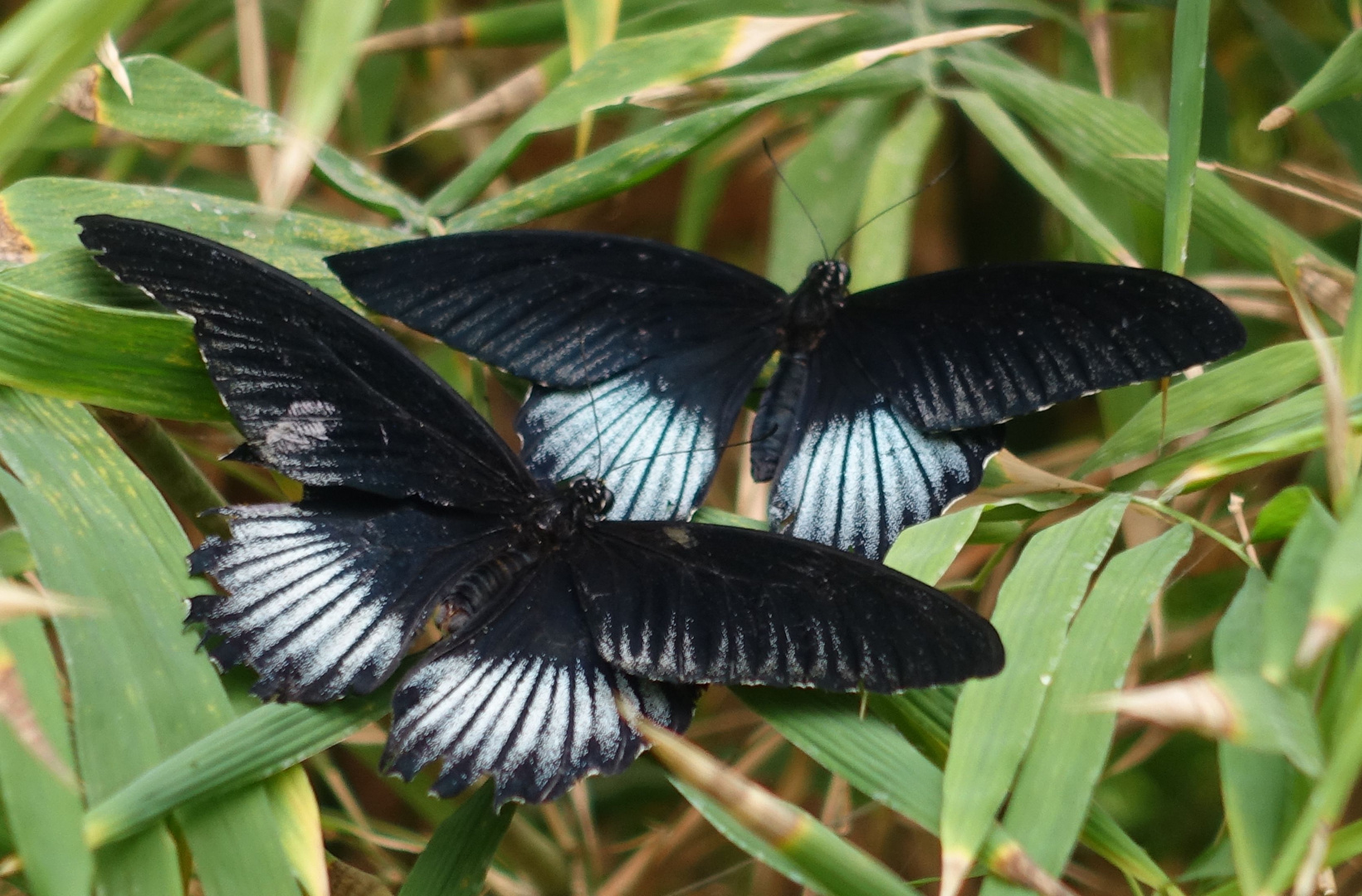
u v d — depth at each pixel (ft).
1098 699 1.96
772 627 2.00
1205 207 2.19
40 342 2.03
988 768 1.95
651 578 2.04
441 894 2.00
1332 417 1.95
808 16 2.20
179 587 2.01
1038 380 2.13
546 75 2.25
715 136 2.17
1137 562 2.01
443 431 2.08
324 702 1.99
